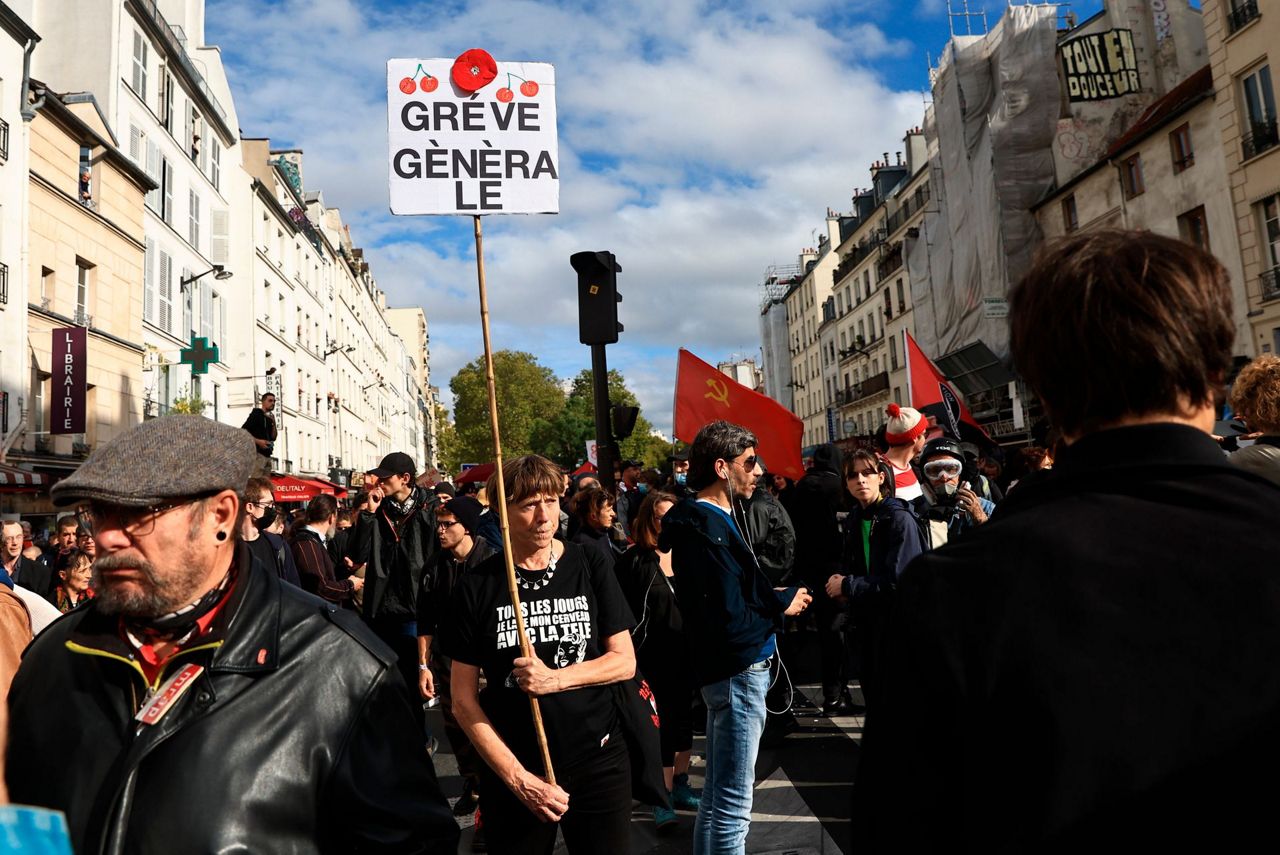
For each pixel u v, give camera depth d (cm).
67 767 158
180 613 165
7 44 1714
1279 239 1825
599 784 294
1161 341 109
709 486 371
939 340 3056
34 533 1623
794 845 440
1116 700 95
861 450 561
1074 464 114
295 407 3891
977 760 103
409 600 627
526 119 354
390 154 343
